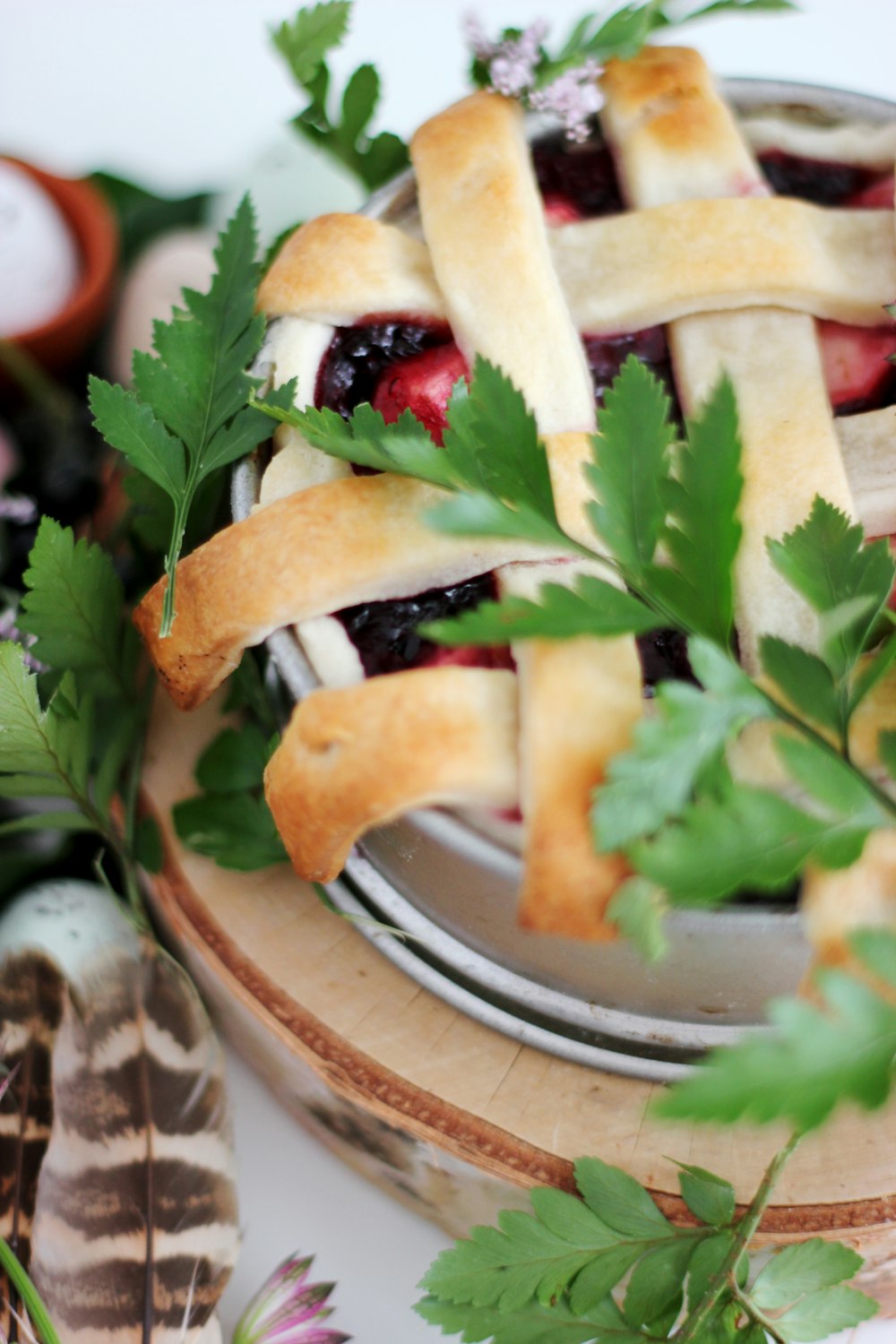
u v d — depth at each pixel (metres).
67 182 0.73
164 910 0.63
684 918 0.55
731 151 0.59
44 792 0.61
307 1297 0.63
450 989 0.61
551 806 0.54
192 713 0.63
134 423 0.58
